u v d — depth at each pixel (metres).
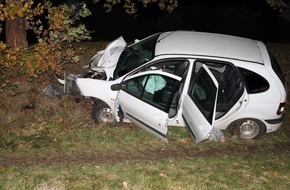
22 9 10.68
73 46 13.14
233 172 8.53
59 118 10.50
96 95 9.87
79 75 10.97
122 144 9.52
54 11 11.37
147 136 9.87
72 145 9.43
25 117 10.47
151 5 20.20
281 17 21.22
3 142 9.43
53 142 9.54
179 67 9.54
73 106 10.86
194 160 8.95
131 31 20.06
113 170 8.31
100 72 10.31
